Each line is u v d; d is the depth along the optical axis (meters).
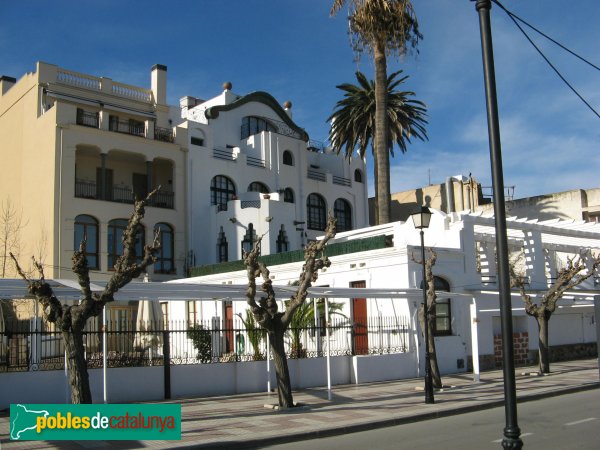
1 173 41.69
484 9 8.41
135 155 39.72
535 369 25.12
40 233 36.28
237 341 20.88
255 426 13.37
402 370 22.44
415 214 17.67
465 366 24.48
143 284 17.31
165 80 44.09
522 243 29.91
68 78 40.03
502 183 8.18
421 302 22.02
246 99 47.75
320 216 49.88
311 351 22.02
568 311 29.92
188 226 40.50
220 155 43.84
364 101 43.12
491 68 8.34
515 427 7.59
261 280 29.73
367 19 31.83
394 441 11.96
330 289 19.66
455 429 13.16
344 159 52.69
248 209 39.94
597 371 23.95
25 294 15.15
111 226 37.47
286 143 47.94
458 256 25.20
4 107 42.62
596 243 35.16
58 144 35.94
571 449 10.54
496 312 26.22
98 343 18.14
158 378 17.59
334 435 12.98
